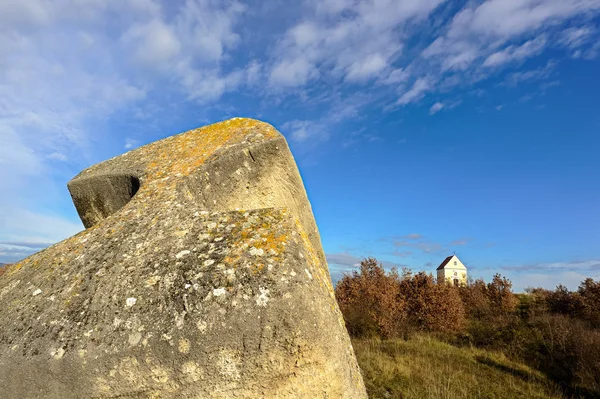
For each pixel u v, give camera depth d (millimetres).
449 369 7863
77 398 1528
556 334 10664
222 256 1731
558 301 16625
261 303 1521
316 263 1962
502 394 6590
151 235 2027
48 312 1688
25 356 1541
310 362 1556
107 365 1502
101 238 2131
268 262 1670
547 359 9398
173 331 1496
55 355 1518
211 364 1496
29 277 1983
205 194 2734
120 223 2242
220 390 1520
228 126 3535
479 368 8336
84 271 1869
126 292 1669
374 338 11609
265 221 1961
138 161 3248
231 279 1605
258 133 3297
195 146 3262
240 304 1521
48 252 2191
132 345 1494
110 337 1528
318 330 1556
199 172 2727
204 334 1482
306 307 1548
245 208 3070
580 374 8016
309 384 1571
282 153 3260
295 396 1560
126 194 3172
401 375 7219
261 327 1498
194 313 1523
